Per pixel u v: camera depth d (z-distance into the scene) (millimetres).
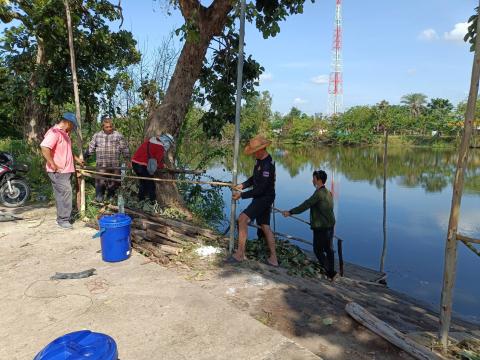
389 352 3311
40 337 3371
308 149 60219
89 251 5473
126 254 5164
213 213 10156
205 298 4062
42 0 8578
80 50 9922
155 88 10203
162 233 5973
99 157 8016
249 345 3244
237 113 5227
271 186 5312
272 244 5613
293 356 3094
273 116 80875
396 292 7082
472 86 3215
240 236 5266
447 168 32000
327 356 3221
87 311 3793
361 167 32750
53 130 6336
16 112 14258
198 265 5121
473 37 4309
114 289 4277
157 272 4758
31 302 3988
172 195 8227
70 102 10789
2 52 11234
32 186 9367
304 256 6691
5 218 6906
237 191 5352
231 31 8398
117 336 3365
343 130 72125
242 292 4371
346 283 6523
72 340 2455
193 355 3104
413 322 4727
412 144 66938
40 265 4965
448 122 65812
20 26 11117
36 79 11188
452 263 3465
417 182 23844
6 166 7980
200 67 8133
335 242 11227
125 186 8414
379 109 72938
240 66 5082
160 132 7965
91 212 7102
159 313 3746
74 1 8805
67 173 6480
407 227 12961
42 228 6504
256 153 5285
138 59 11297
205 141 11016
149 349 3180
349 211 15406
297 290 4555
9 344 3277
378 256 10156
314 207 6398
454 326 5266
